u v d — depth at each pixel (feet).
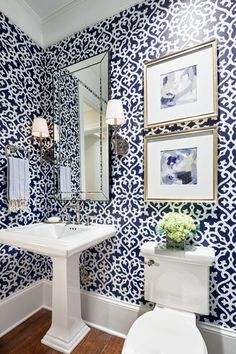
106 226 5.17
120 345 4.70
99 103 5.44
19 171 5.49
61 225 5.54
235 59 3.99
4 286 5.24
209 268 4.00
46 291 6.24
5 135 5.37
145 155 4.81
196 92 4.31
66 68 6.05
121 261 5.13
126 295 5.05
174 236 3.92
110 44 5.33
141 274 4.88
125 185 5.09
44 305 6.24
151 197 4.74
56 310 4.74
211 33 4.19
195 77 4.32
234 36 4.00
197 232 4.28
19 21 5.74
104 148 5.35
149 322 3.40
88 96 5.65
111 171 5.28
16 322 5.44
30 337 4.95
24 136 5.89
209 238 4.19
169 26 4.61
